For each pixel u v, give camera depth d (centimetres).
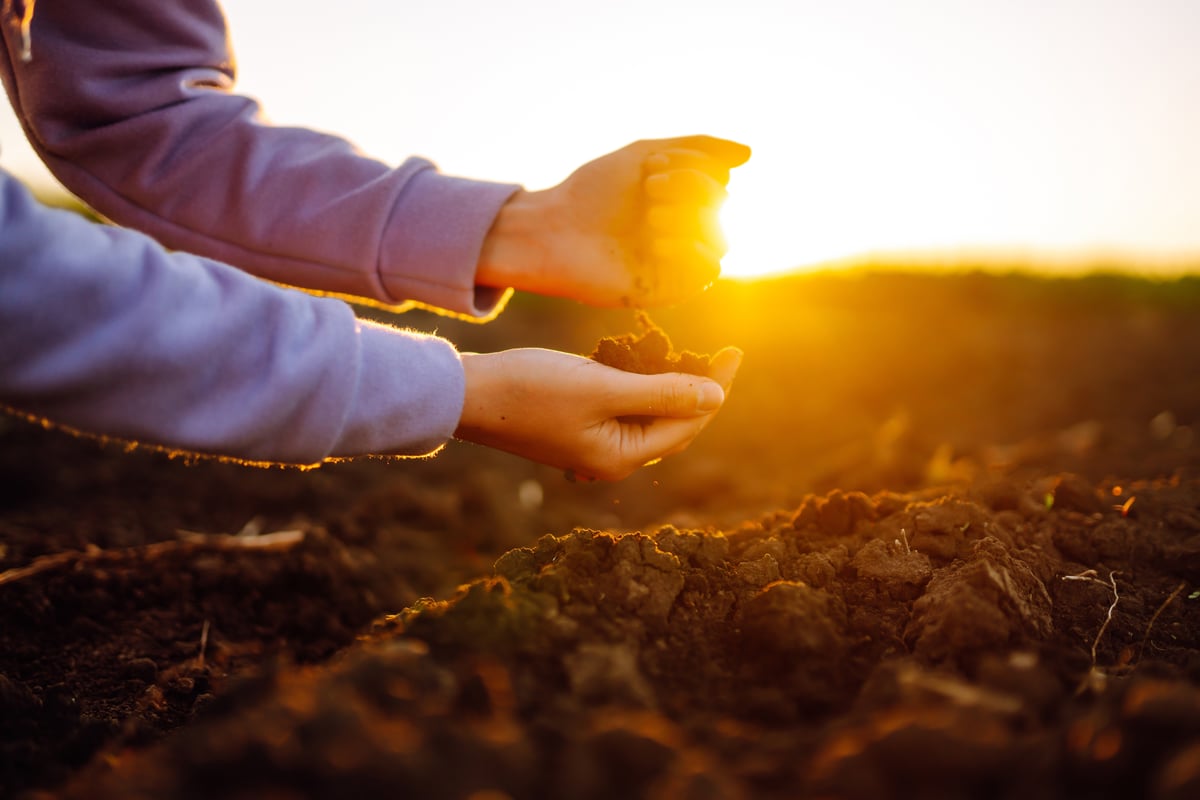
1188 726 75
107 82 147
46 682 166
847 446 496
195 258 107
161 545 231
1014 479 221
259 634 200
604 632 112
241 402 105
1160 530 173
